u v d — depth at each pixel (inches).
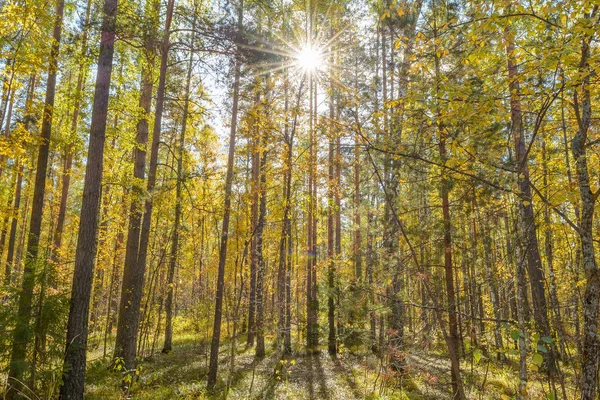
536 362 143.5
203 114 515.8
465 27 195.8
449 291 332.2
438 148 266.8
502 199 305.6
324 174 582.6
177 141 672.4
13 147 354.9
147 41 426.0
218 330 463.2
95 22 349.7
